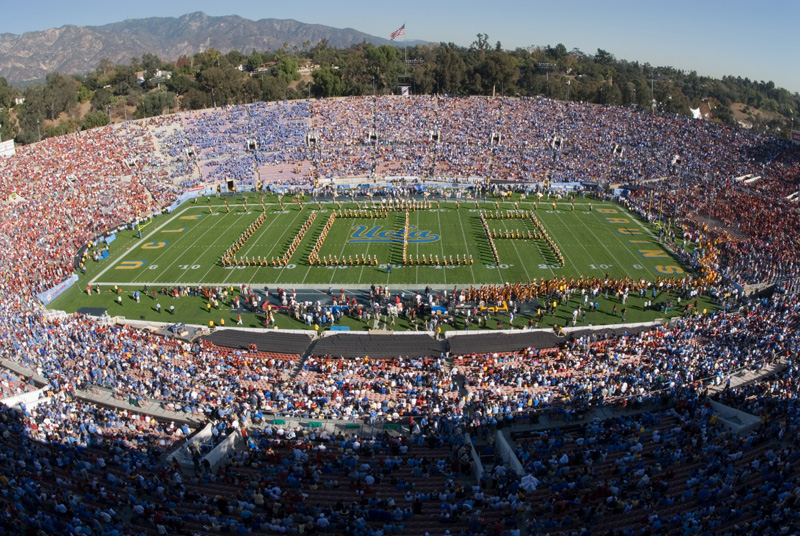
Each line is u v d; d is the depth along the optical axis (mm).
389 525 20016
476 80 129625
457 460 24891
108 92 143250
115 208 69250
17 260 53125
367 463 25078
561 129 91812
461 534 19359
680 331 38562
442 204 71688
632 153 83750
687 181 74625
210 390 32094
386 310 45219
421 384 33281
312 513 20719
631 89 150625
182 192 77062
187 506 21672
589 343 38219
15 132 115125
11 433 26500
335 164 85750
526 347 38312
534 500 21797
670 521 19562
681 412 29016
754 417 27266
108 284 51562
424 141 91250
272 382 33594
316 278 51625
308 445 26594
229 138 92750
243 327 43594
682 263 53531
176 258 57000
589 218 66438
